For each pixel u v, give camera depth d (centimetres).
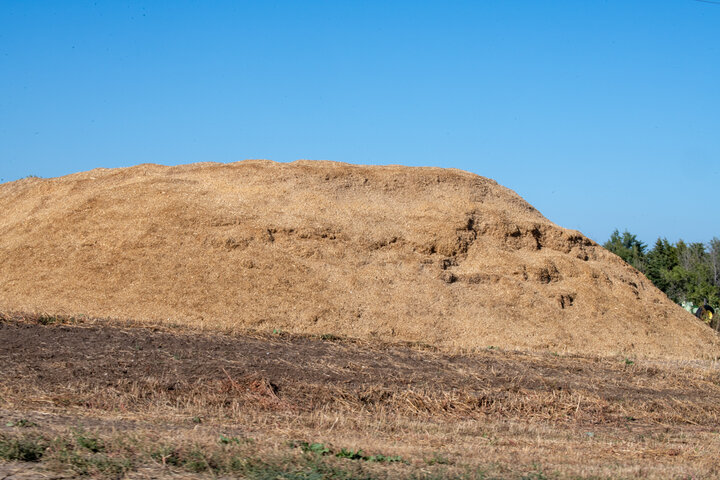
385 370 1532
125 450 730
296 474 661
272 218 2608
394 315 2283
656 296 2895
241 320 2111
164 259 2342
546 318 2445
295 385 1336
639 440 1133
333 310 2241
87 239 2458
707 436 1212
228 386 1270
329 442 877
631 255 6631
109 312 2088
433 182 3055
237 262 2359
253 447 775
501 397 1396
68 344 1491
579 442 1067
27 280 2283
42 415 960
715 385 1752
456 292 2472
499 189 3216
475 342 2198
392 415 1227
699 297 5116
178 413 1069
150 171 3089
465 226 2759
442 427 1126
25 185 3403
